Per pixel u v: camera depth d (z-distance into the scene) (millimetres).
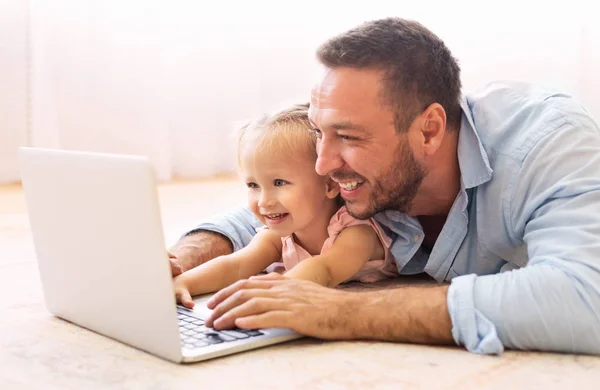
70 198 1056
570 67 3219
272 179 1349
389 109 1144
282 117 1366
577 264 996
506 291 1000
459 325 1002
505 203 1189
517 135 1202
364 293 1072
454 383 903
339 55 1147
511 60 3244
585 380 913
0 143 2994
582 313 976
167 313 964
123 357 1005
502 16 3229
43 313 1222
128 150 3221
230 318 1055
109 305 1059
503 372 937
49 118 3004
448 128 1218
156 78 3215
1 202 2590
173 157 3410
